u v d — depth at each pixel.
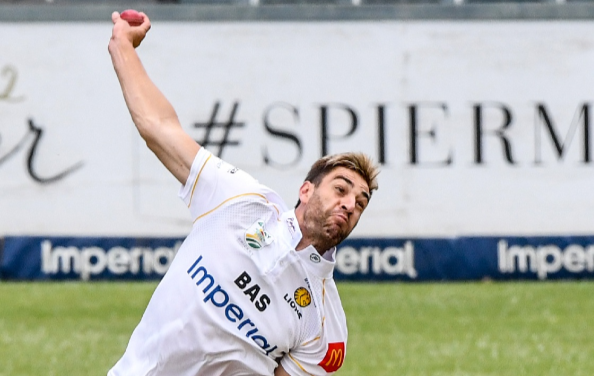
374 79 47.16
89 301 41.16
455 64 47.00
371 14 46.88
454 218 47.16
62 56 46.94
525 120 47.00
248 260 13.08
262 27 46.97
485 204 47.12
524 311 39.03
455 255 46.22
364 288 44.56
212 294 13.09
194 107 47.16
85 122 47.03
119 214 47.12
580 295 42.47
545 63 46.91
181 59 47.09
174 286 13.23
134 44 13.46
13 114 46.94
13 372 28.91
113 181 47.09
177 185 47.12
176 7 46.97
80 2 49.72
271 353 13.54
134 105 13.12
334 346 13.94
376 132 47.16
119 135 47.03
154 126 13.13
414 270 46.28
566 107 47.00
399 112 47.16
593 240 46.19
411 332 34.97
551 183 47.03
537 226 47.12
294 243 13.12
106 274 46.34
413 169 47.16
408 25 47.00
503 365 30.00
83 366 29.88
